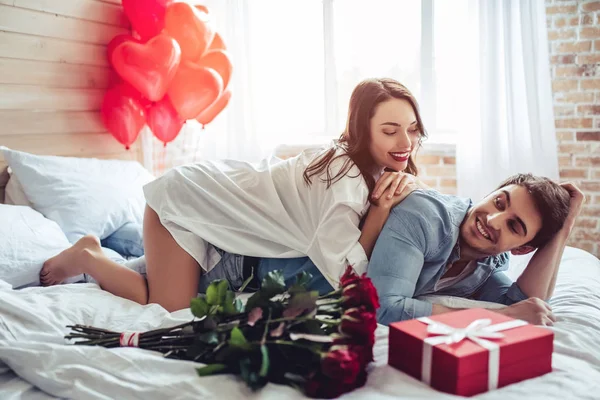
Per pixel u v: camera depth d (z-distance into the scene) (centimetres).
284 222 175
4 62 235
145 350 134
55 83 260
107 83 292
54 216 219
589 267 200
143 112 288
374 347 134
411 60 338
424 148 333
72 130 271
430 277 158
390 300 144
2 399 119
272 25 354
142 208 243
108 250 207
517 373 116
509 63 301
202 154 359
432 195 161
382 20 339
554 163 307
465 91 314
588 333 141
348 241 159
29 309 143
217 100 306
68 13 265
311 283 167
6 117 237
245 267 178
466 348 112
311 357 113
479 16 305
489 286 174
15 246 181
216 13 348
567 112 312
